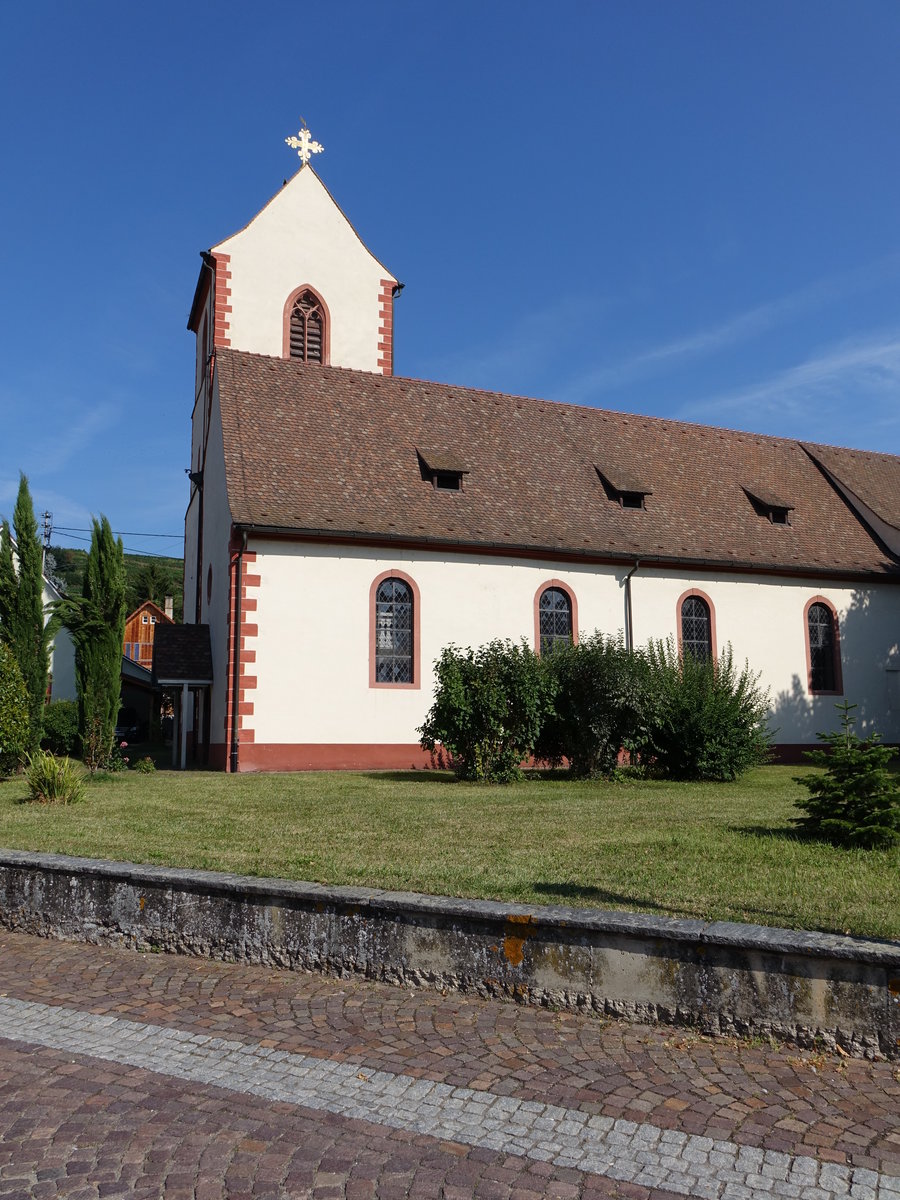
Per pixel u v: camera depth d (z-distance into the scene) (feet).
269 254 92.12
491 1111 14.87
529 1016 18.97
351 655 69.82
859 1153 13.58
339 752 68.64
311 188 94.68
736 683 79.05
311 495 71.51
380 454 78.38
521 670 57.62
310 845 32.09
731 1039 17.63
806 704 86.53
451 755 60.54
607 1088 15.69
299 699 68.08
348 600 70.18
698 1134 14.14
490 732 56.80
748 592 85.35
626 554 79.05
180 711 77.92
